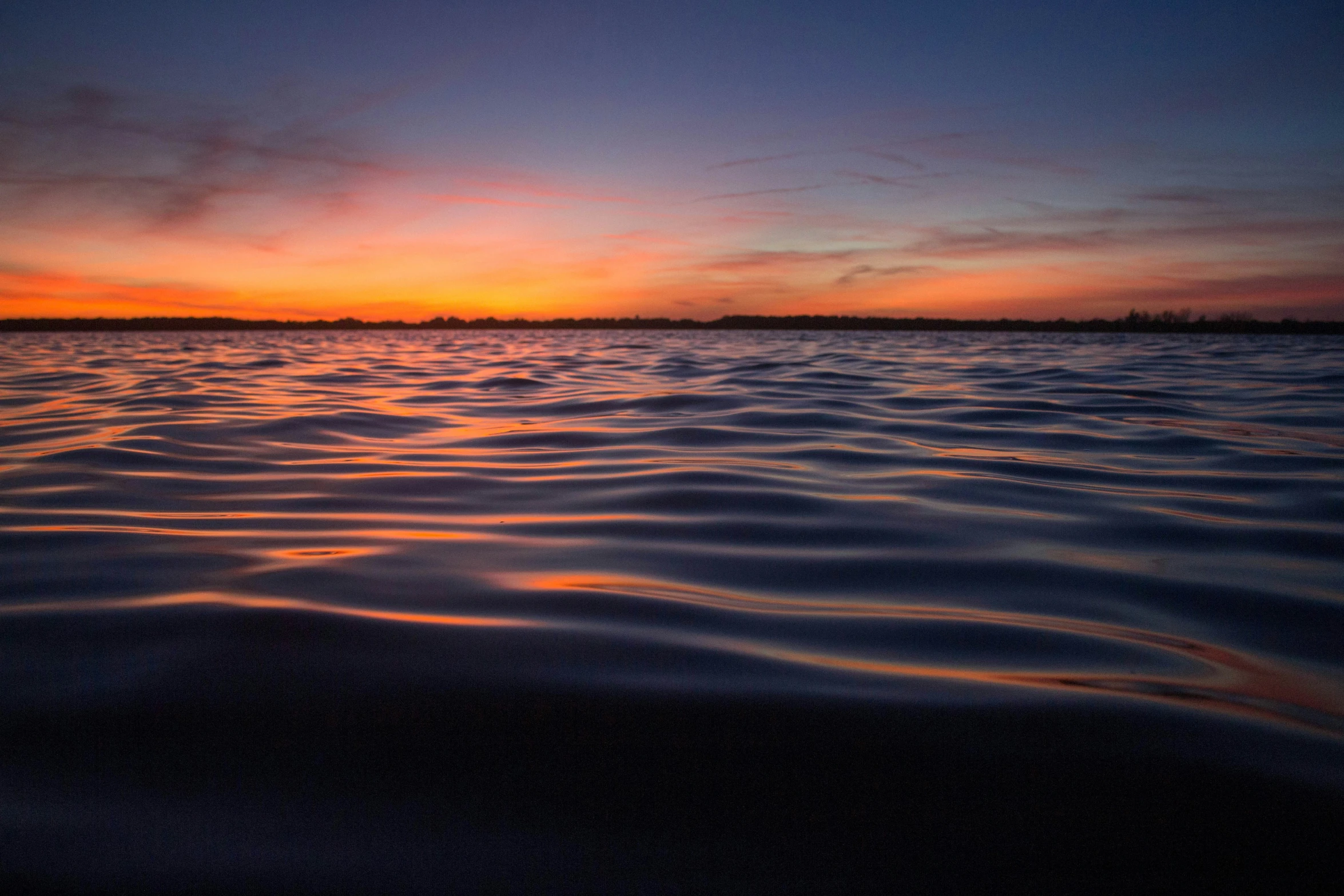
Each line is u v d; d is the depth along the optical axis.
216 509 4.32
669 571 3.23
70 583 2.96
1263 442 6.68
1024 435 7.04
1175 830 1.62
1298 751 1.88
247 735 1.94
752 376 13.85
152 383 12.45
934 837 1.62
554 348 28.66
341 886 1.50
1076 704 2.09
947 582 3.12
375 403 9.80
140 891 1.47
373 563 3.30
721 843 1.61
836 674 2.26
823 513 4.18
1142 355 22.09
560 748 1.90
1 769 1.79
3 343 34.72
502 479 5.14
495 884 1.51
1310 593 3.01
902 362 18.22
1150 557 3.46
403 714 2.03
